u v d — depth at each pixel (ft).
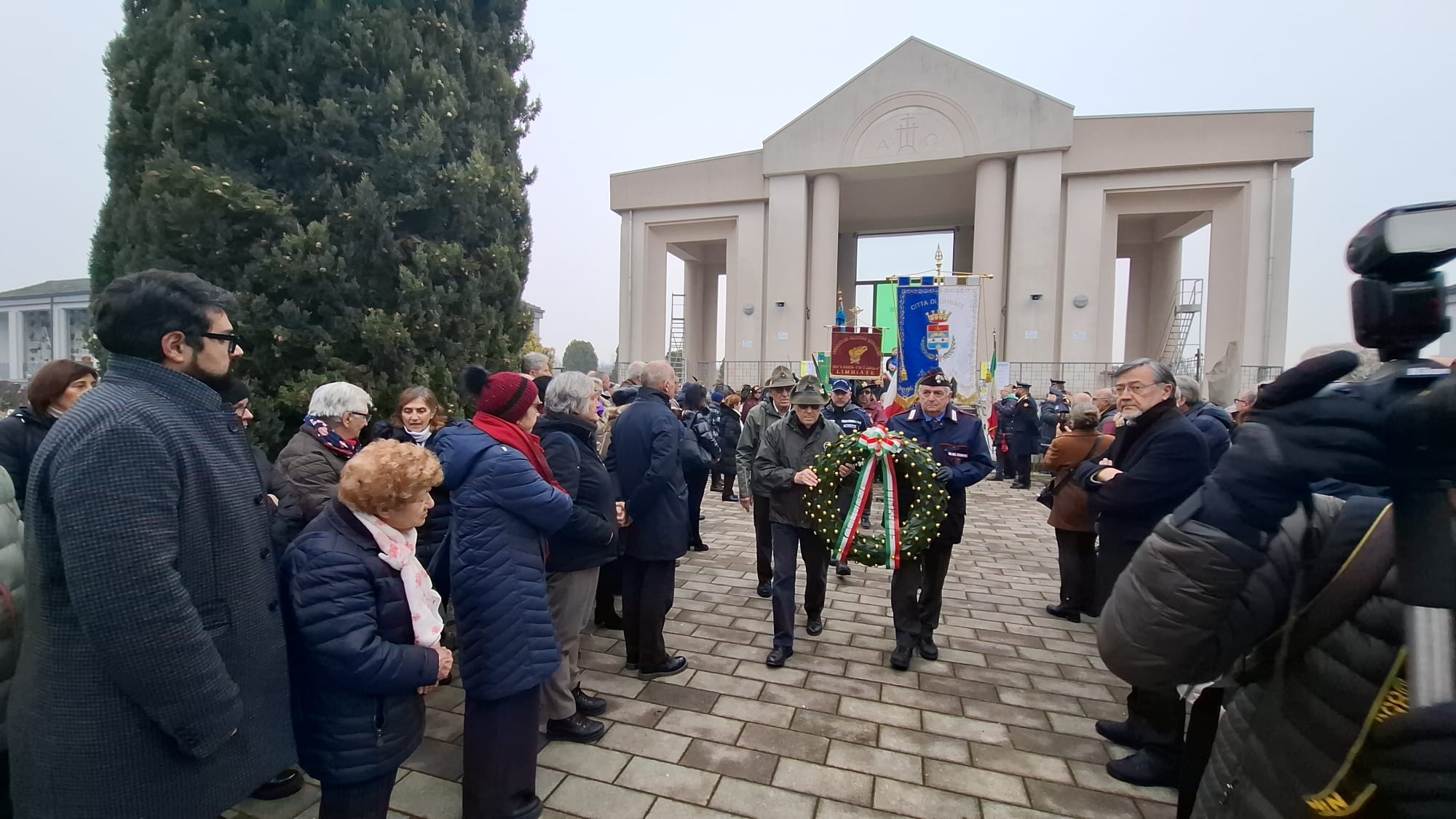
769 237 64.59
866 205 74.69
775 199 64.34
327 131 12.43
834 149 62.18
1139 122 55.67
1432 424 2.45
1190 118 54.85
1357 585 2.96
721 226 69.56
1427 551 2.60
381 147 13.08
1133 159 55.93
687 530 11.86
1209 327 57.47
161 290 5.17
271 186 12.26
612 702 10.82
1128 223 70.23
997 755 9.40
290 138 12.25
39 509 4.74
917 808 8.18
